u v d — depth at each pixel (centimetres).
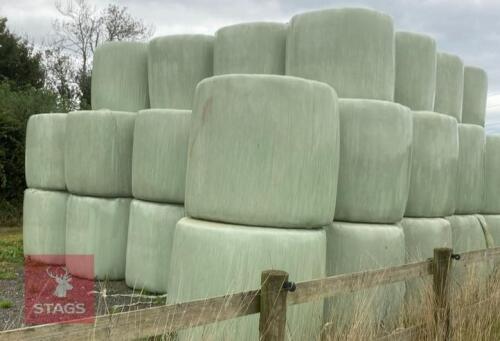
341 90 464
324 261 394
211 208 380
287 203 371
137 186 568
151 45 601
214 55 553
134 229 567
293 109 371
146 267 553
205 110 387
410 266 371
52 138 697
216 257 365
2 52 2038
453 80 632
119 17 2569
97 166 606
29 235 715
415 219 517
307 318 367
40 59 2270
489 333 387
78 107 1544
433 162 520
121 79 643
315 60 470
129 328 203
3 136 1079
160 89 593
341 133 448
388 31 477
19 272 642
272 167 369
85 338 189
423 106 552
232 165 373
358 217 450
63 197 699
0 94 1180
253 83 371
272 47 520
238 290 357
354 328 316
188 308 225
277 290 256
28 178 733
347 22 462
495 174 672
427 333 371
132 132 620
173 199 546
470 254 444
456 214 624
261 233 364
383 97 475
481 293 429
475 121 720
